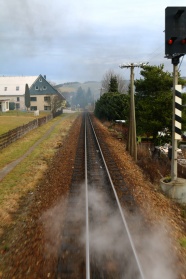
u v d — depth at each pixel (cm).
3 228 937
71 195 1132
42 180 1459
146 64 1933
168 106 1853
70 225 865
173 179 1189
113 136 3162
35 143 2639
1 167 1731
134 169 1627
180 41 1038
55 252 720
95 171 1502
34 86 8212
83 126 4212
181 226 905
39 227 873
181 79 1941
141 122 2023
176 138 1152
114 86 5369
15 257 727
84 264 672
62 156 1947
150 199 1088
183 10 1011
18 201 1183
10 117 5434
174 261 691
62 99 8688
